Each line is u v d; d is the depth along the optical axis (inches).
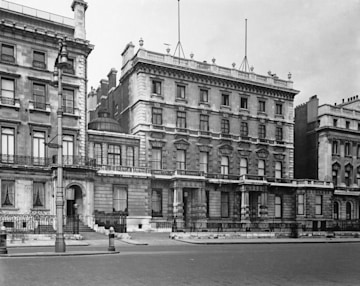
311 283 534.3
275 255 986.1
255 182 2237.9
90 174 1711.4
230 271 644.1
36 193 1679.4
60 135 990.4
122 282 522.6
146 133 2094.0
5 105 1647.4
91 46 1871.3
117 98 2513.5
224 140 2311.8
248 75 2436.0
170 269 657.6
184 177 2037.4
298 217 2439.7
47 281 528.4
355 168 2768.2
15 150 1663.4
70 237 1362.0
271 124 2492.6
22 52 1716.3
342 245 1563.7
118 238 1480.1
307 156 2810.0
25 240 1254.9
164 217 2050.9
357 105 2930.6
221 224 2097.7
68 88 1804.9
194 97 2256.4
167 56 2188.7
